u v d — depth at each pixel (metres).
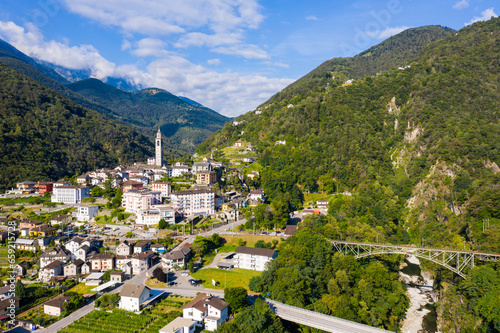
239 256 183.25
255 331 111.88
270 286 149.38
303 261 162.50
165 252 192.62
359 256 174.62
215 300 128.88
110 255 176.88
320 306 135.25
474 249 181.12
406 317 155.75
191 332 117.88
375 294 152.00
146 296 140.62
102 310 133.75
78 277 165.88
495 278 142.38
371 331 115.38
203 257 194.88
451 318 149.00
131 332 118.31
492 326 129.62
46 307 133.25
